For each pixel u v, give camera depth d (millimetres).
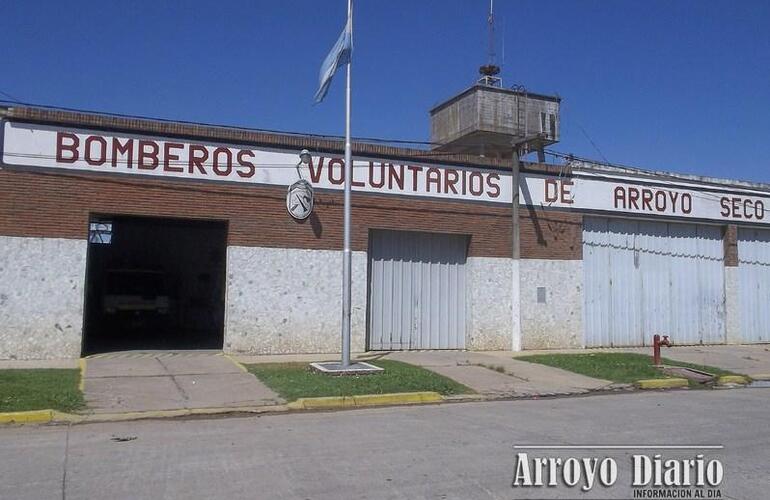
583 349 21953
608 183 22891
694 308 24375
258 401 12805
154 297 24812
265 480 7527
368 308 19906
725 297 24938
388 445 9320
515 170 21016
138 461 8414
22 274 16219
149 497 6918
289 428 10648
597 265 22797
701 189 24516
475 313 20688
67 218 16578
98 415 11477
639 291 23422
